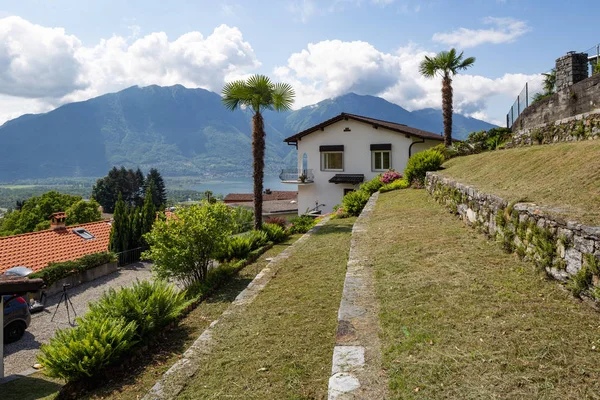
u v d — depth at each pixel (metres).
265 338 4.64
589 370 2.45
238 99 16.11
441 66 21.39
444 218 8.25
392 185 15.78
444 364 2.74
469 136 17.80
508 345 2.86
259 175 15.91
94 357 4.93
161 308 6.37
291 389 3.52
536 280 4.01
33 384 6.29
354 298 4.29
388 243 6.59
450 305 3.72
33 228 39.19
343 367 2.90
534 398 2.27
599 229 3.23
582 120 8.62
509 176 7.39
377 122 26.50
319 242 10.30
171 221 9.88
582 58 12.20
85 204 39.41
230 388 3.68
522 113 14.97
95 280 16.67
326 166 27.00
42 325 10.92
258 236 13.66
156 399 3.66
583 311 3.23
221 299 8.02
